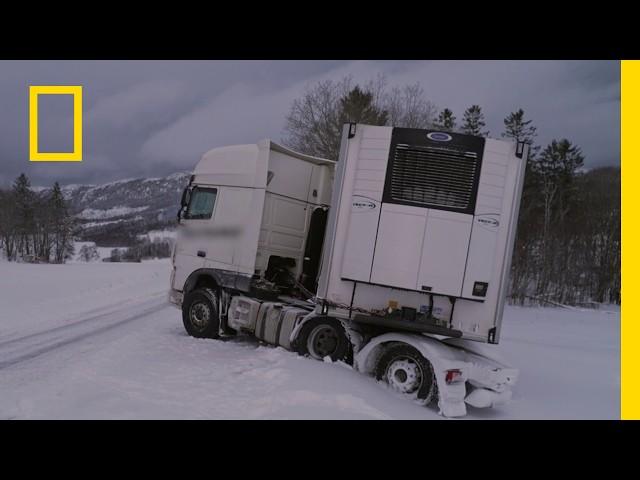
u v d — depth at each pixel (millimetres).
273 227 9016
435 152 6594
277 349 7840
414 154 6633
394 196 6629
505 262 6480
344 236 6832
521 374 9266
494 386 6156
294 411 5023
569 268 35594
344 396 5484
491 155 6547
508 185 6539
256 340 9172
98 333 9836
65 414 4641
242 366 6992
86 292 18922
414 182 6609
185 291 9445
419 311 6629
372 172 6730
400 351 6457
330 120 26484
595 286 37125
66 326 10656
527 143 6566
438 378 6023
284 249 9219
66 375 6141
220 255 9031
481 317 6492
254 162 8828
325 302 6824
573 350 12641
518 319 22531
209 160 9516
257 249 8680
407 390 6320
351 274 6695
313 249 9383
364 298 6773
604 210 40125
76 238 106812
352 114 25562
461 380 6125
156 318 12570
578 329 19328
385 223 6621
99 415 4637
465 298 6438
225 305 9047
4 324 10711
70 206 103750
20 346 8305
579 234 37656
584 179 51062
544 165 52656
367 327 7148
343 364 7035
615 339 16359
